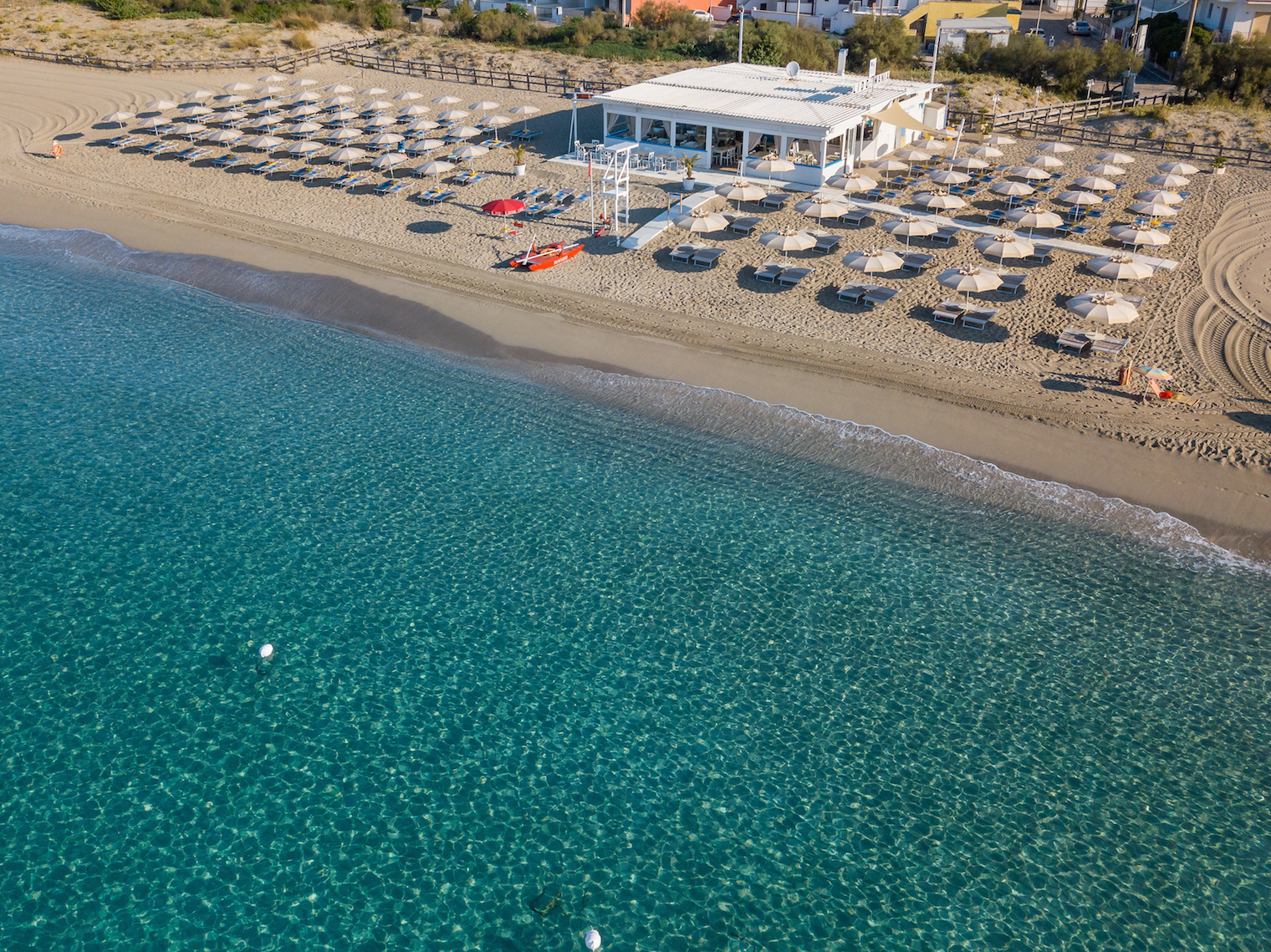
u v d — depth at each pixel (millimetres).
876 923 13766
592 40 64625
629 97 43562
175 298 33375
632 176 42312
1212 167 42531
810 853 14781
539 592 20062
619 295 32406
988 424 25094
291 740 16547
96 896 13930
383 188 41031
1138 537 21484
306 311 32312
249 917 13719
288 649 18469
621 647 18656
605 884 14305
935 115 48188
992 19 67188
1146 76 62281
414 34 66812
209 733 16625
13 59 57156
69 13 64188
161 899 13914
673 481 23703
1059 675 18016
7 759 16000
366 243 36969
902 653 18531
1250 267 32844
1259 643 18672
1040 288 31609
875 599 19891
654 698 17531
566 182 41750
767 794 15734
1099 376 26766
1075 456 23812
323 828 15039
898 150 42062
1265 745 16516
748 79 47875
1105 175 40000
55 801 15320
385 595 19906
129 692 17422
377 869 14445
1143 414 25062
